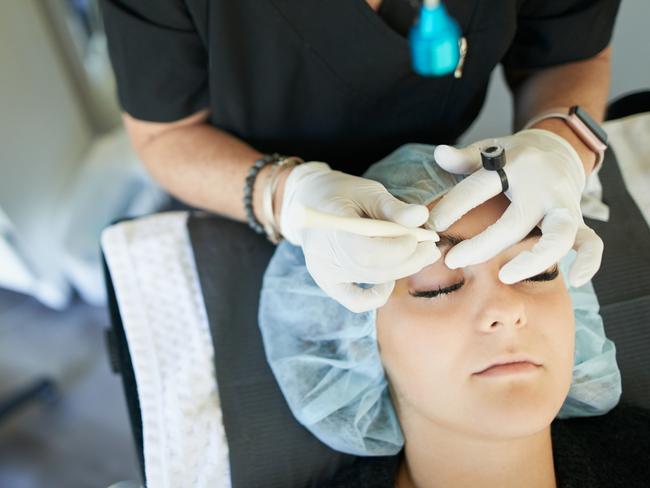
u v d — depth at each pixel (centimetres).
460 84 86
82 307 198
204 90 84
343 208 61
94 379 178
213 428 84
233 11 73
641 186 94
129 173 197
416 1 70
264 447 83
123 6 74
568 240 60
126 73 78
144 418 83
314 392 80
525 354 64
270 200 76
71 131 203
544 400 64
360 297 63
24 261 186
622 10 121
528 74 93
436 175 69
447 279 66
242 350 88
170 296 91
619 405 85
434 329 66
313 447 84
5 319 199
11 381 181
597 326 83
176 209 132
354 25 75
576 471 76
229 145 84
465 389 65
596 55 87
